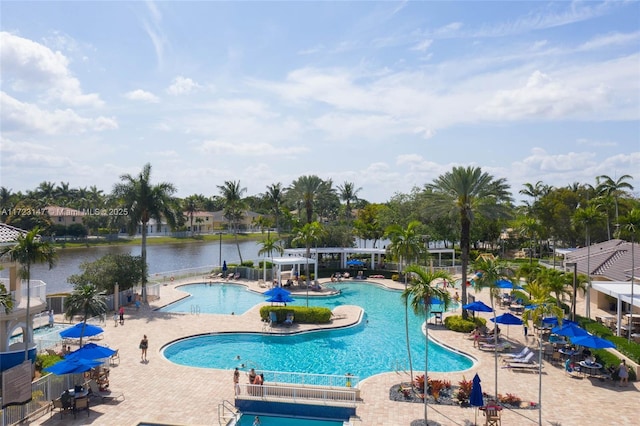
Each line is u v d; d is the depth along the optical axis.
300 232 60.12
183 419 21.69
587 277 40.25
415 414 22.39
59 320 40.19
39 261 27.98
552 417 21.88
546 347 33.00
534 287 23.53
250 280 64.44
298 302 51.75
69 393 22.97
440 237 73.44
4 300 25.31
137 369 28.55
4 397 20.77
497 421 20.91
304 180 80.25
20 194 135.25
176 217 52.69
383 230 80.81
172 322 40.34
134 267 47.94
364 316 45.34
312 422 22.92
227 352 33.72
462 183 40.12
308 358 32.53
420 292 22.36
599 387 25.88
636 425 21.02
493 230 88.88
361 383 26.70
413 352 33.84
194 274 66.06
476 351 32.84
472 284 59.88
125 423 21.17
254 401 23.61
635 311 40.94
